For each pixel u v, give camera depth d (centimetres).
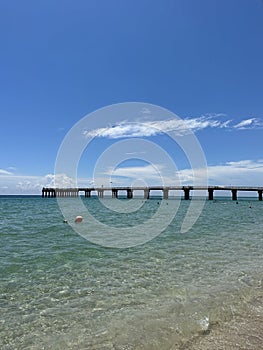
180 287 744
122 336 506
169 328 531
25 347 479
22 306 630
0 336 512
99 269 910
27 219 2509
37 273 866
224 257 1075
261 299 669
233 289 731
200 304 637
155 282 784
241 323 551
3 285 759
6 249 1205
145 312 598
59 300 662
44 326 545
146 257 1072
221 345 474
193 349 464
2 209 3934
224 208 4638
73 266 945
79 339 499
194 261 1012
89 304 639
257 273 869
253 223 2302
